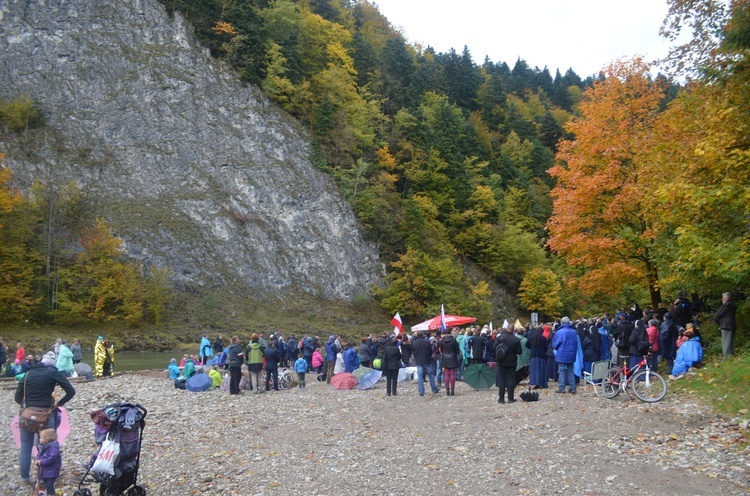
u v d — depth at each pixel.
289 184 67.50
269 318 57.34
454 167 81.75
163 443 12.13
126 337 49.44
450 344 18.19
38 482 8.17
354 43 93.69
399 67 98.62
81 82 64.94
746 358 14.53
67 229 56.16
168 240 58.22
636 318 23.16
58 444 8.30
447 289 64.38
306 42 86.00
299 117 76.25
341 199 69.50
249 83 71.94
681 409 12.84
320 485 8.98
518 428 12.16
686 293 22.41
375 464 10.05
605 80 26.61
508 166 95.44
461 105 114.56
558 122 127.88
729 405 12.17
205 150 65.56
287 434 13.06
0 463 10.37
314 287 64.25
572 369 16.53
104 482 7.81
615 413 12.92
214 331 53.22
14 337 45.78
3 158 57.00
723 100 16.09
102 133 63.31
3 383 21.69
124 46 68.00
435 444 11.33
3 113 60.00
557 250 26.52
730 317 15.87
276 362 21.83
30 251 53.31
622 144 24.34
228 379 21.89
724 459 9.31
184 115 66.38
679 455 9.62
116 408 7.96
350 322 61.28
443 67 117.81
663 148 18.98
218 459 10.77
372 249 69.50
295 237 66.00
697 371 15.84
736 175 15.03
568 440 10.91
